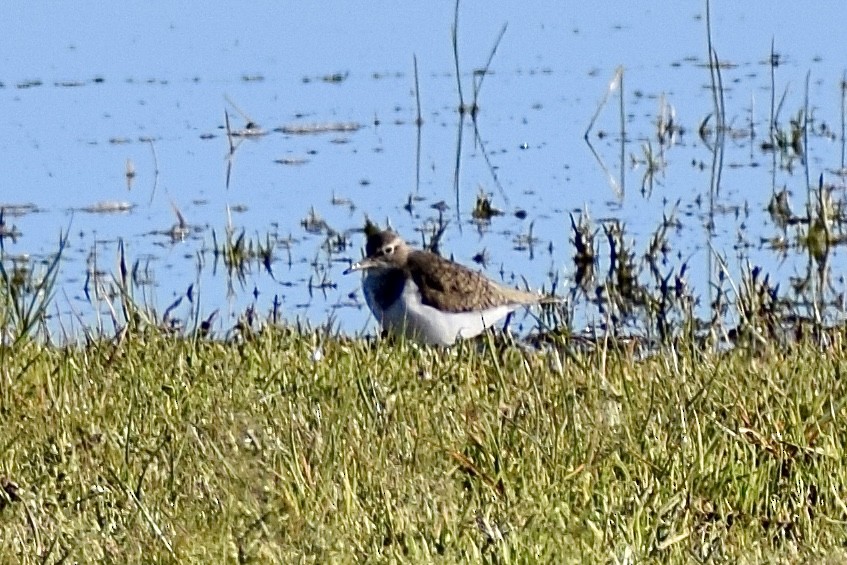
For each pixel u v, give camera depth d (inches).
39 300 649.0
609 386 446.6
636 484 378.0
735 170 869.2
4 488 374.6
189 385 453.4
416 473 384.8
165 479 382.9
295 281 716.7
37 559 338.0
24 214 801.6
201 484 378.0
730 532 358.6
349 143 924.0
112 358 481.4
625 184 851.4
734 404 422.6
